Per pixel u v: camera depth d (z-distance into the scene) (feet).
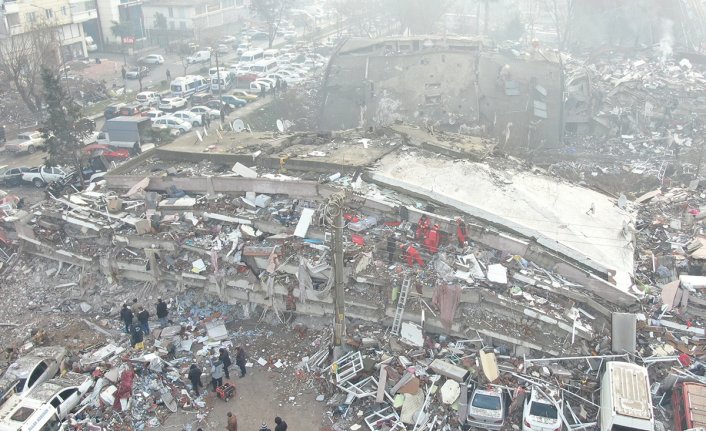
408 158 89.92
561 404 57.93
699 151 132.57
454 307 65.16
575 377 61.21
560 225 77.66
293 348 69.26
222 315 74.28
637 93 158.40
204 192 84.69
